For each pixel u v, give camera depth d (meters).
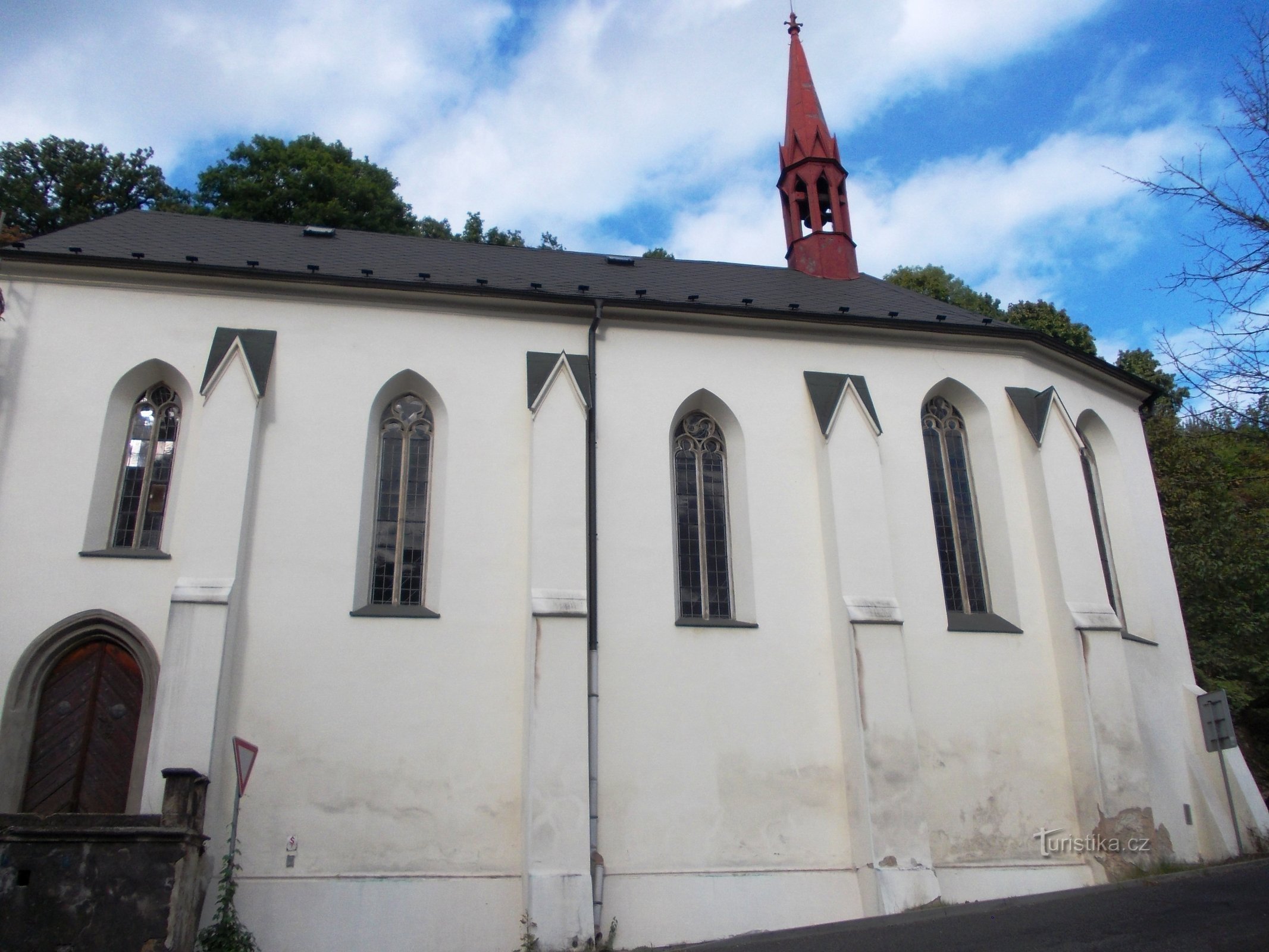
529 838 13.98
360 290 16.94
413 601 16.06
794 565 17.28
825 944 12.59
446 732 14.98
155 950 11.30
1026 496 18.81
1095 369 21.00
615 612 16.23
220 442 15.22
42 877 11.39
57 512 14.98
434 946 13.84
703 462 18.11
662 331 18.25
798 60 28.47
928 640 17.41
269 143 38.53
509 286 18.67
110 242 18.11
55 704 14.38
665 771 15.59
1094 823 16.59
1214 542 25.11
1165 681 19.36
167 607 14.77
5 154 36.91
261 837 13.98
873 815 15.32
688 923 14.73
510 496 16.42
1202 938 10.81
